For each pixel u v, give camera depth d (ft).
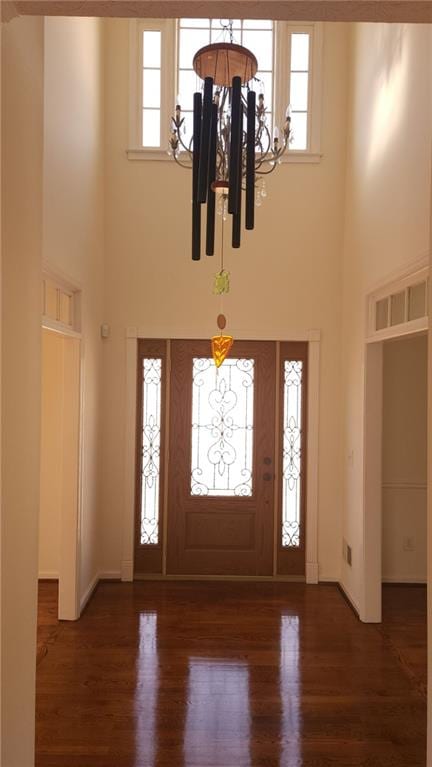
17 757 5.39
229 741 9.16
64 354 13.93
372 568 13.99
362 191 14.57
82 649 12.34
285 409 17.21
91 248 15.06
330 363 16.92
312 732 9.43
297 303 16.88
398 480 16.80
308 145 16.89
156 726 9.54
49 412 16.60
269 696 10.52
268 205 16.85
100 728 9.46
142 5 4.35
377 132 13.19
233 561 17.17
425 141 9.98
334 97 16.85
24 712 5.58
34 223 5.81
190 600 15.38
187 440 17.17
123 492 16.85
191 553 17.17
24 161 5.49
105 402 16.87
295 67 17.13
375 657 12.13
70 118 12.67
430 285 5.20
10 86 5.07
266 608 14.88
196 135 8.19
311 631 13.44
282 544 17.16
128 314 16.87
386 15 4.49
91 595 15.58
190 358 17.19
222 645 12.62
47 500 16.71
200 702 10.28
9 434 5.07
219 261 16.87
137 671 11.39
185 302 16.85
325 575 16.84
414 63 10.58
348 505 15.81
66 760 8.63
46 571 16.71
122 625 13.65
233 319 16.87
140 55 16.94
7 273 5.03
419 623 13.99
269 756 8.80
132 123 16.78
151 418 17.22
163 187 16.84
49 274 11.50
